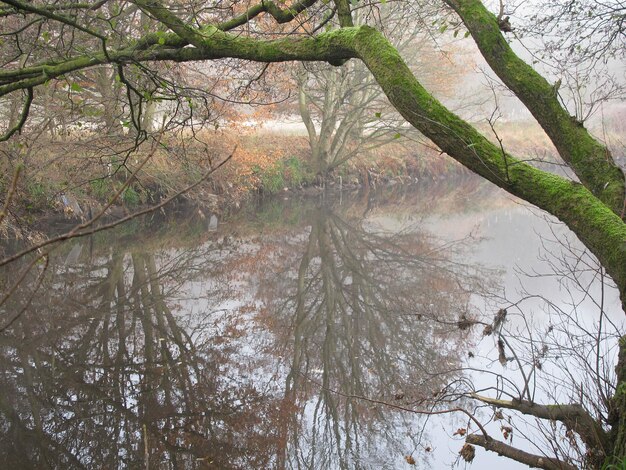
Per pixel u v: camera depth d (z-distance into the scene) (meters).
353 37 4.07
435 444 5.76
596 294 9.62
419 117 3.65
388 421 6.37
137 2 5.00
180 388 7.17
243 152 18.41
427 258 13.59
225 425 6.31
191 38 4.95
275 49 4.57
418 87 3.69
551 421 4.43
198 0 6.34
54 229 13.00
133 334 8.84
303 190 21.58
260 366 7.93
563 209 3.51
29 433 6.04
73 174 11.66
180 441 6.00
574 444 4.15
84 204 13.88
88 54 5.60
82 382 7.23
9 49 8.16
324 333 9.17
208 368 7.78
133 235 15.08
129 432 6.14
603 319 8.11
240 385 7.30
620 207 4.04
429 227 17.33
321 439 6.07
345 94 19.70
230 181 18.14
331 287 11.59
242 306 10.46
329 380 7.51
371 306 10.38
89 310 9.70
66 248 12.97
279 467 5.58
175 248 14.16
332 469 5.50
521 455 4.36
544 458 4.26
